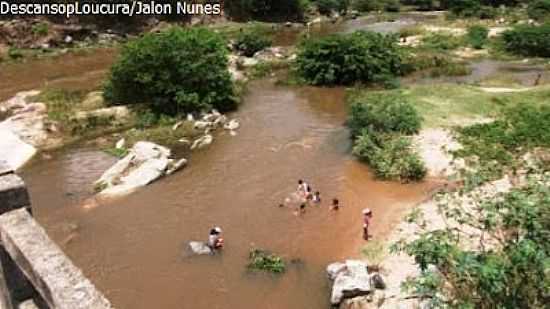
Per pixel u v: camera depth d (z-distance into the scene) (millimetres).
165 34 40594
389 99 36969
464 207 17016
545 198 9273
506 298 8609
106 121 37125
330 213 25734
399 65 49688
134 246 23719
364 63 46625
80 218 26016
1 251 6781
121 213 26391
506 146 29141
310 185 28562
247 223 25188
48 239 6293
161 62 38438
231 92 40875
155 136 35250
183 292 20766
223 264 22250
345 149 32750
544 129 30766
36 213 26469
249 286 20891
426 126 33219
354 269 20031
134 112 38281
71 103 40438
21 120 37000
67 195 28250
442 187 25828
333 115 39344
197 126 36406
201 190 28438
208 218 25734
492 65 53344
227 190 28375
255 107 41438
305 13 82312
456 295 9320
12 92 45656
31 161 32219
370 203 26422
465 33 64562
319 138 34781
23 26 59531
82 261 22781
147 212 26453
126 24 67688
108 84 40844
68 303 5395
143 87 39219
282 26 75688
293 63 51812
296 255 22641
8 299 7047
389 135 32000
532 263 8430
